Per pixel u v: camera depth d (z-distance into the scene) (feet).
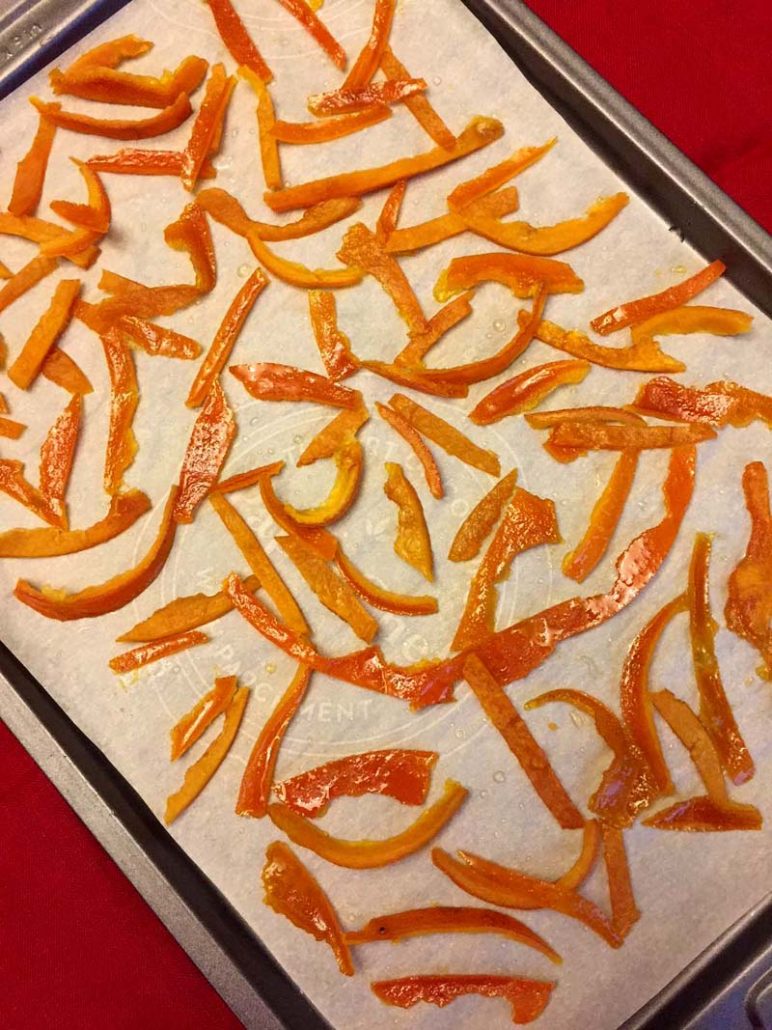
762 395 1.04
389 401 1.09
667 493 1.03
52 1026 1.09
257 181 1.15
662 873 0.97
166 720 1.05
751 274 1.05
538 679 1.02
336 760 1.02
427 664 1.03
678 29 1.25
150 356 1.13
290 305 1.12
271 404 1.10
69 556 1.09
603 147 1.12
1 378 1.14
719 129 1.24
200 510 1.09
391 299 1.11
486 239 1.10
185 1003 1.08
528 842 0.99
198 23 1.19
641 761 0.99
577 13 1.27
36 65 1.19
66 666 1.07
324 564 1.06
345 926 0.99
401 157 1.13
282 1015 0.96
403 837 0.99
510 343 1.06
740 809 0.98
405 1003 0.97
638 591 1.02
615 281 1.08
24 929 1.10
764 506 1.02
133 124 1.15
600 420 1.06
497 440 1.07
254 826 1.02
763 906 0.95
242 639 1.06
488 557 1.04
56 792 1.12
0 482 1.10
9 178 1.18
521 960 0.98
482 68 1.13
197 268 1.13
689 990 0.94
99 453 1.11
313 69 1.17
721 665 1.00
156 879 0.99
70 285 1.14
